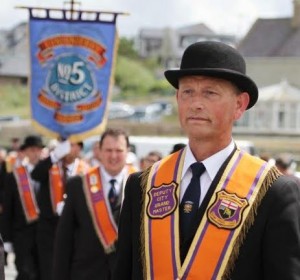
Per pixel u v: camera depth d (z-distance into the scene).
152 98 106.25
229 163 5.01
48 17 11.70
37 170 11.54
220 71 4.79
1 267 4.88
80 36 11.72
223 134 4.97
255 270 4.83
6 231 13.05
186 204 5.00
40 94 11.70
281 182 4.90
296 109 58.06
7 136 50.22
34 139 13.62
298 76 66.00
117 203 8.98
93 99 11.72
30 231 12.81
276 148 52.06
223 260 4.82
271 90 59.53
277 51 66.69
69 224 9.02
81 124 11.70
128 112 71.31
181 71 4.86
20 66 103.19
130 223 5.21
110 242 8.82
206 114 4.86
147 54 142.25
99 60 11.73
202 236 4.88
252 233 4.82
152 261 4.97
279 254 4.75
